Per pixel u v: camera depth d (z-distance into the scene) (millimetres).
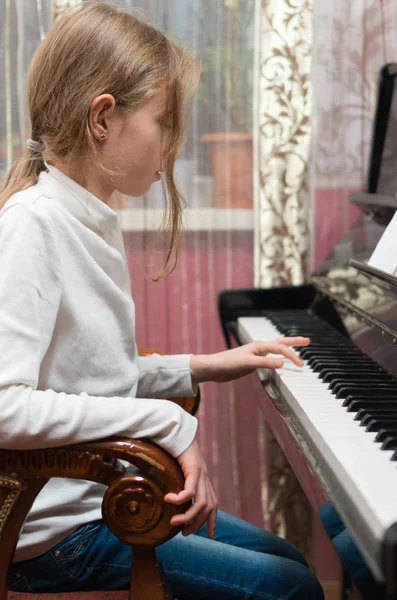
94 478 901
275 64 1911
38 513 1031
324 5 1900
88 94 1025
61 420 899
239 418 2037
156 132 1073
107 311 1066
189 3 1891
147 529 887
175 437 925
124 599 992
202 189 1965
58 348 1011
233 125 1946
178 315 2004
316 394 1088
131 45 1045
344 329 1488
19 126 1897
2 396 891
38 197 993
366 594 694
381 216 1623
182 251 1982
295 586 1063
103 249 1062
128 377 1108
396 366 1147
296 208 1968
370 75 1921
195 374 1256
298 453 982
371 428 904
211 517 949
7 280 924
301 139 1940
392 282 1152
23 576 1045
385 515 655
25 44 1873
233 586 1059
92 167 1068
